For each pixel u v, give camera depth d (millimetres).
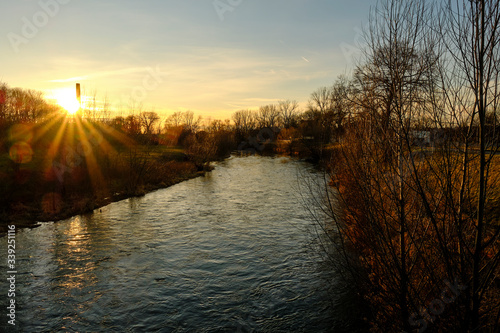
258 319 9102
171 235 16594
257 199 25297
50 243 15219
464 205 4910
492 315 4773
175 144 64438
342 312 9266
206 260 13312
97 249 14531
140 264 12914
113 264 12898
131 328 8742
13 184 21734
